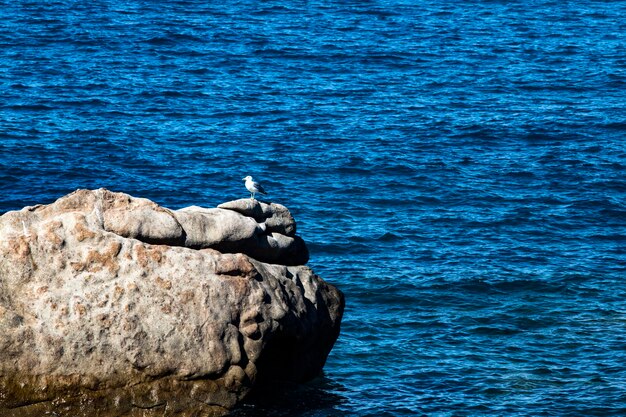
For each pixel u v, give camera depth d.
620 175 140.75
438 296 97.38
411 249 112.06
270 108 169.00
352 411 72.38
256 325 67.31
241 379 66.75
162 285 65.88
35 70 184.12
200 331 65.56
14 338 62.94
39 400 63.19
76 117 157.75
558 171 142.00
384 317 92.31
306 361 75.12
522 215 124.50
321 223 120.12
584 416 72.62
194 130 155.38
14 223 66.44
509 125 162.75
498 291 98.94
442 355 83.88
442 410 73.31
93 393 63.81
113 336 64.06
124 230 67.56
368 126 160.75
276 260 75.56
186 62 197.25
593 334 88.19
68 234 66.06
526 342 86.56
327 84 185.75
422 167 142.38
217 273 67.56
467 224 121.19
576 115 168.88
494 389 77.06
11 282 64.38
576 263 107.50
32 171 132.12
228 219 71.12
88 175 132.75
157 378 64.81
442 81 189.75
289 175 137.50
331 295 77.44
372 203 128.25
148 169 137.12
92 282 65.06
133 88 176.62
